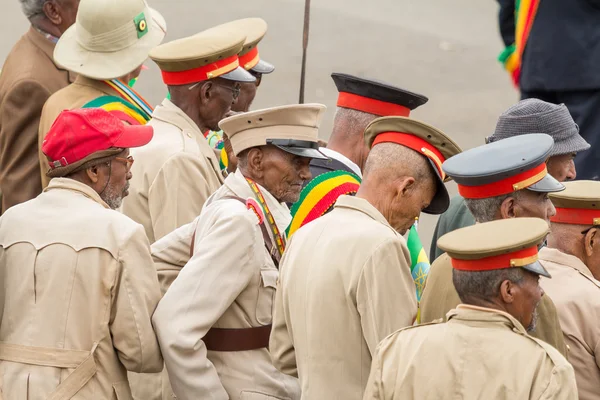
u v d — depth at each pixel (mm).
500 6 21344
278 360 12922
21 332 12469
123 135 12922
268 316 13367
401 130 12539
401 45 42750
